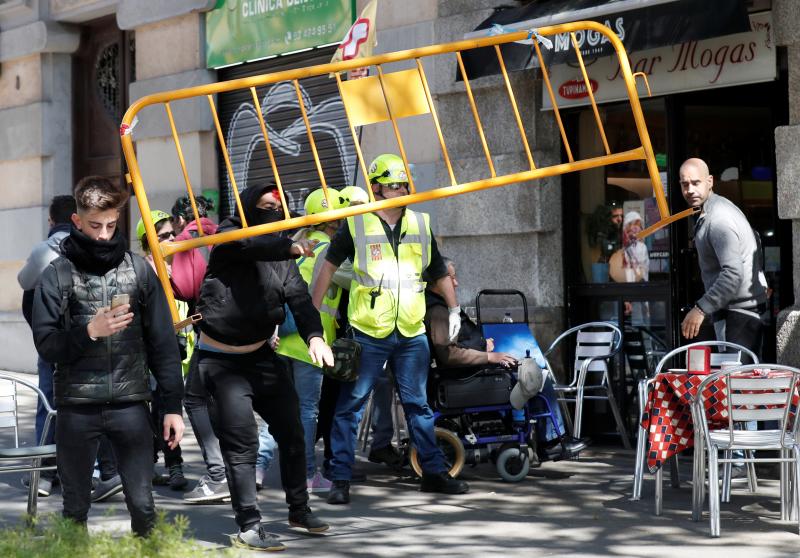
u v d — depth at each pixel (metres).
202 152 14.38
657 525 7.15
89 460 5.33
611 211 10.66
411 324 8.12
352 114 6.84
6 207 17.31
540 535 6.91
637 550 6.48
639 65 10.04
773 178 10.21
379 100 6.87
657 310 10.32
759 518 7.29
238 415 6.53
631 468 9.28
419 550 6.56
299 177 13.38
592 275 10.82
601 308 10.75
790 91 9.05
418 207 11.86
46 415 8.59
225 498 8.09
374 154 12.35
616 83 10.20
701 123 10.11
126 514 7.72
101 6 15.81
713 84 9.54
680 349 8.26
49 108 16.66
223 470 8.11
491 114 11.20
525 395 8.49
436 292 8.59
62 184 16.78
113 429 5.32
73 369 5.26
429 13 11.68
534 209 10.83
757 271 8.61
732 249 8.34
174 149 14.77
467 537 6.89
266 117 13.77
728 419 7.14
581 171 10.91
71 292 5.27
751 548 6.48
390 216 8.18
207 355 6.60
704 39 8.82
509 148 11.08
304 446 6.90
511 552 6.48
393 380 9.02
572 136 10.88
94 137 16.66
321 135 13.06
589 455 9.99
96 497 8.18
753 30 9.24
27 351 16.70
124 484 5.38
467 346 8.73
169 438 5.47
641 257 10.43
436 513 7.63
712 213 8.51
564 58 9.70
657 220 10.28
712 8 8.67
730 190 10.17
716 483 6.79
